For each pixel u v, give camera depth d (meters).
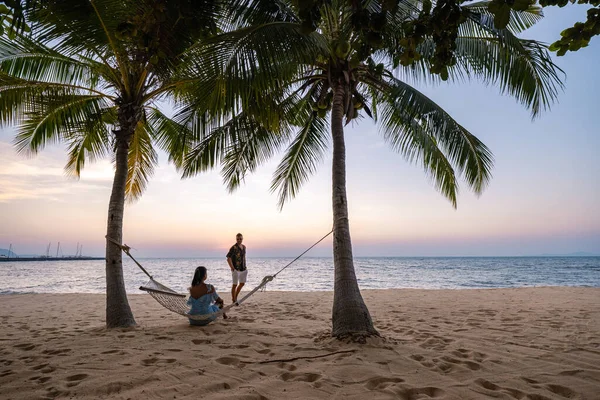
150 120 8.66
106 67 6.38
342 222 5.11
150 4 2.84
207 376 3.10
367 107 6.12
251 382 3.00
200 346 4.24
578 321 6.08
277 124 6.20
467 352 3.99
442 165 7.36
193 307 5.61
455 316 6.83
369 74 5.88
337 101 5.56
